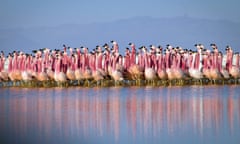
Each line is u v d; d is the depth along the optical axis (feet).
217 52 217.36
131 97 172.76
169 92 188.85
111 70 217.77
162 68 217.36
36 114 134.92
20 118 128.77
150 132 111.86
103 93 188.24
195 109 140.97
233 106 145.79
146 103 155.02
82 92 192.95
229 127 115.44
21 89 210.79
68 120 125.90
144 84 217.97
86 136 108.78
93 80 216.74
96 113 136.15
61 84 217.77
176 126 117.39
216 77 216.13
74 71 217.15
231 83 221.66
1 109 144.46
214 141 103.45
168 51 219.61
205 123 120.26
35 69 225.56
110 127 117.39
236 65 228.84
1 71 233.14
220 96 172.14
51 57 225.97
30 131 113.09
